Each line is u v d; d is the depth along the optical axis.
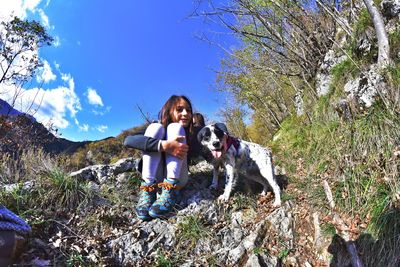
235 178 1.64
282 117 3.34
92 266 1.24
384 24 2.04
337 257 1.28
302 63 2.84
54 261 1.23
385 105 1.66
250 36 2.99
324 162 1.75
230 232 1.43
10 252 1.08
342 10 2.79
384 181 1.40
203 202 1.61
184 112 1.62
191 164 2.07
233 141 1.62
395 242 1.21
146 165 1.51
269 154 1.63
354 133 1.68
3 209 1.17
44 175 1.70
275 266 1.28
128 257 1.32
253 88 3.45
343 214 1.41
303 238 1.40
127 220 1.54
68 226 1.46
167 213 1.51
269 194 1.64
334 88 2.20
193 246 1.38
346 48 2.35
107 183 1.80
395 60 1.86
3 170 1.85
